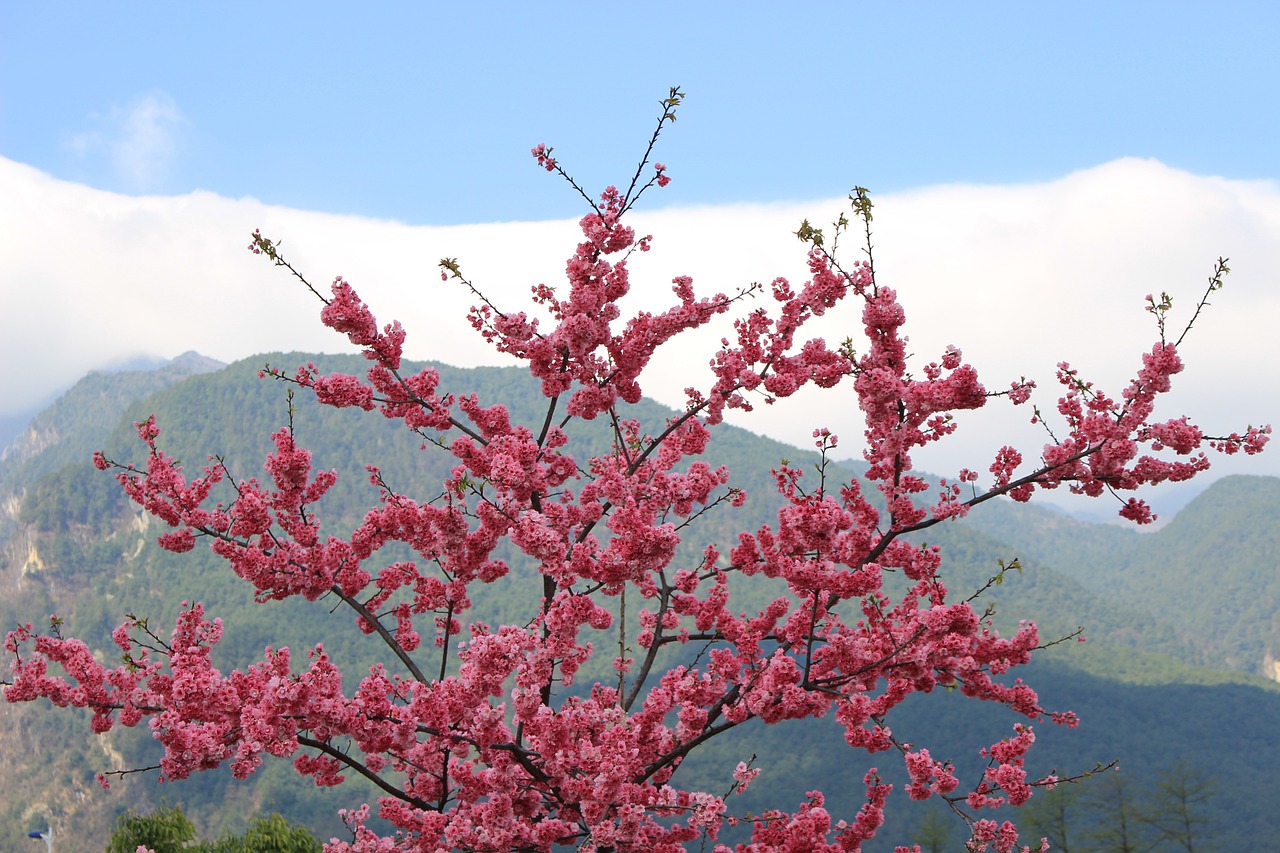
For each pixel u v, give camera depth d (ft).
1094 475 23.09
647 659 26.99
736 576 329.72
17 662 22.24
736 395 27.27
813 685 22.27
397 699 27.35
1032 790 23.45
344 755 21.30
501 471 22.97
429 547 25.05
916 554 24.62
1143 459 22.70
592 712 22.98
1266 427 21.98
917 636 21.35
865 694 24.07
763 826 24.89
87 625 566.77
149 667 23.24
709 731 22.45
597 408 27.09
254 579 24.12
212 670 21.84
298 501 24.70
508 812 22.22
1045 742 284.20
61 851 422.00
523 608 381.60
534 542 21.86
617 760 20.61
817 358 25.68
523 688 20.99
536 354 26.13
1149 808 70.44
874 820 23.98
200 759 19.29
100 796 427.33
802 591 22.50
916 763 23.47
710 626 27.76
